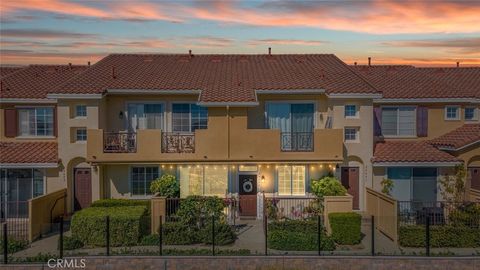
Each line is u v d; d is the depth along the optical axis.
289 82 29.27
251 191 28.41
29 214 24.09
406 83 32.62
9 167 27.69
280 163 27.31
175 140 27.75
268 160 27.17
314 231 24.00
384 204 25.17
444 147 29.25
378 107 30.86
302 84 28.83
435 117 31.20
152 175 28.77
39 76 32.28
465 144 28.09
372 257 21.31
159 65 32.59
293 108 29.03
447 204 25.41
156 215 24.56
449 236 23.00
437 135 31.25
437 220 24.97
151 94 28.89
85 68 34.06
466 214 24.03
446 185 27.50
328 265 21.25
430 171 28.89
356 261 21.27
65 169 28.36
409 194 28.84
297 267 21.23
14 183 28.58
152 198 24.62
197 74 31.02
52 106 29.77
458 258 21.27
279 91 28.27
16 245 22.92
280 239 22.58
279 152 27.20
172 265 21.27
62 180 28.42
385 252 22.16
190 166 28.31
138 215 23.56
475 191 27.02
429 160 27.94
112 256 21.41
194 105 29.27
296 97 28.94
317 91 28.27
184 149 27.55
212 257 21.31
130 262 21.28
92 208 25.34
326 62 33.34
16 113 29.73
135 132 28.33
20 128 29.91
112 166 28.67
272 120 29.02
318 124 29.00
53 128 29.89
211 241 23.12
